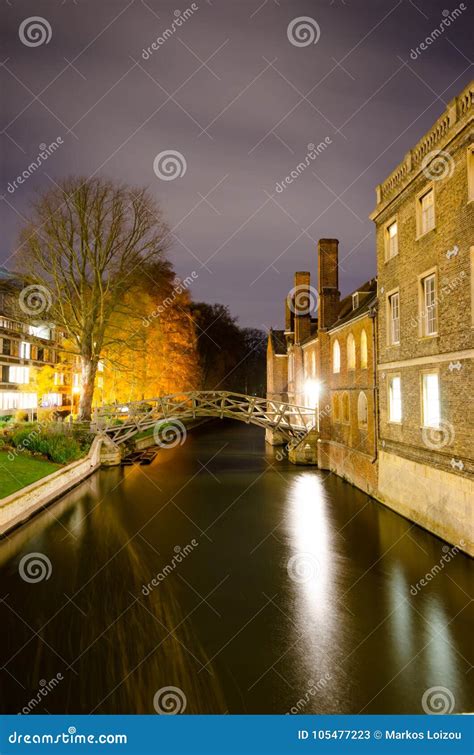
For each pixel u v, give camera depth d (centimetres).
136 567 1422
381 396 1955
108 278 3256
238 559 1478
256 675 895
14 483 1872
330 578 1326
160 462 3275
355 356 2305
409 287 1664
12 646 999
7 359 3606
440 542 1470
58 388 4581
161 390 4728
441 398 1443
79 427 3055
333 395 2809
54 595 1238
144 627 1075
